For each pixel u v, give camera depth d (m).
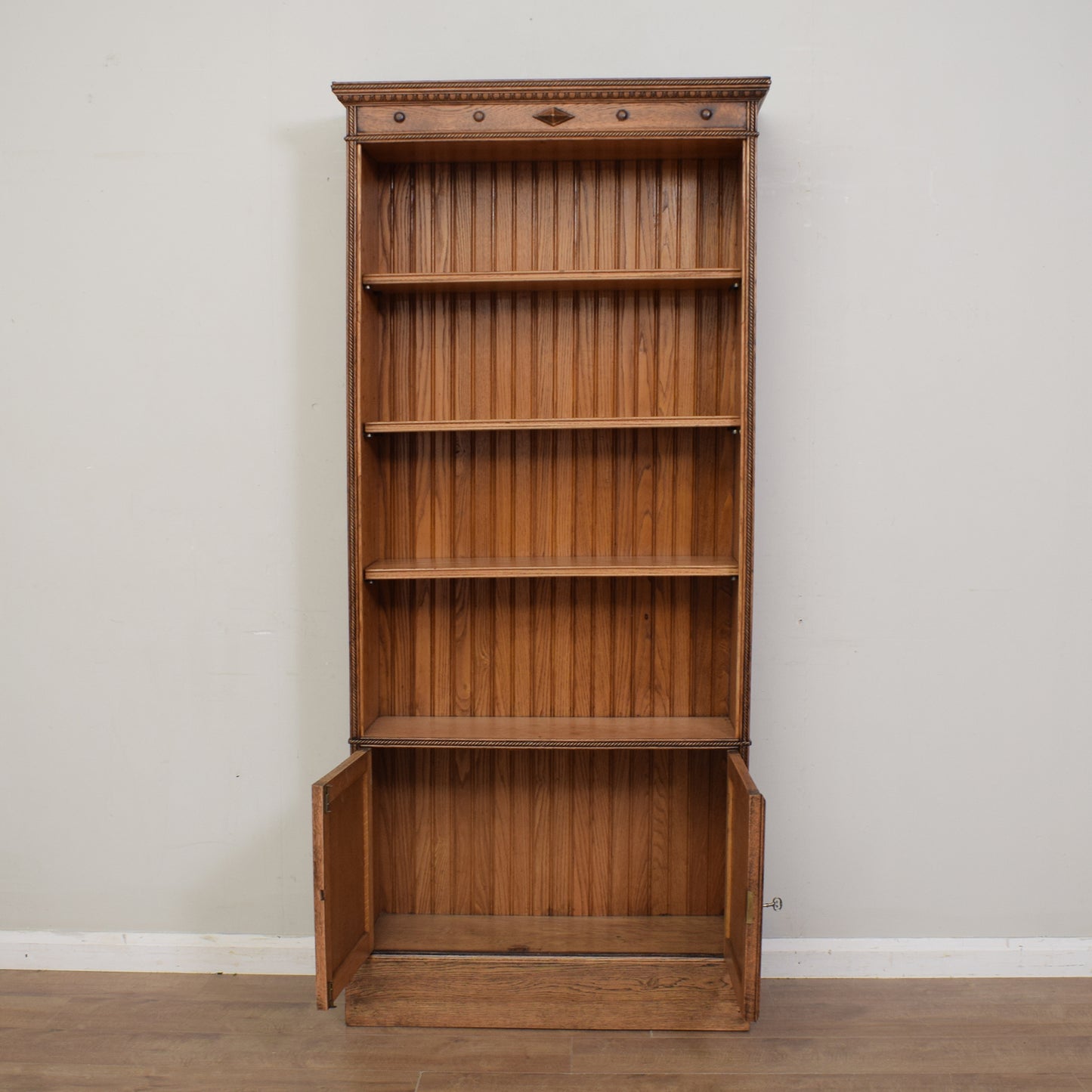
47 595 2.55
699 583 2.46
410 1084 2.07
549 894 2.53
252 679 2.54
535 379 2.42
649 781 2.49
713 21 2.41
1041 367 2.45
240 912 2.57
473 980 2.29
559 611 2.47
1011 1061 2.15
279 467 2.50
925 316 2.44
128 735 2.56
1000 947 2.53
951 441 2.46
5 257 2.49
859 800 2.54
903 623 2.50
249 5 2.43
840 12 2.40
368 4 2.42
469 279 2.20
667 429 2.42
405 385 2.43
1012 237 2.42
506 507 2.45
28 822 2.58
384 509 2.45
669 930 2.43
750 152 2.15
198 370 2.50
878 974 2.54
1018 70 2.40
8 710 2.56
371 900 2.32
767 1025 2.30
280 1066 2.14
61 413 2.52
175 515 2.52
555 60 2.42
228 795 2.56
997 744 2.52
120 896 2.59
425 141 2.18
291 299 2.47
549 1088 2.05
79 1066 2.14
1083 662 2.50
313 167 2.45
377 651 2.46
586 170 2.39
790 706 2.51
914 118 2.41
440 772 2.50
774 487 2.47
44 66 2.46
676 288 2.36
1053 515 2.47
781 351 2.45
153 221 2.47
